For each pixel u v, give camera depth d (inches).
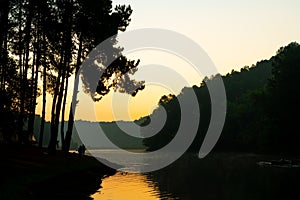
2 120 1184.2
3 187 850.1
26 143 1672.0
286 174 1745.8
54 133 1668.3
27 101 1413.6
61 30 1690.5
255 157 3560.5
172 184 1341.0
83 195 970.7
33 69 1768.0
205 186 1291.8
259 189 1218.6
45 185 1002.1
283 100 3361.2
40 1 1641.2
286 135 3373.5
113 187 1218.0
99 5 1823.3
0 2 1270.9
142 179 1512.1
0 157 1288.1
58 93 1862.7
